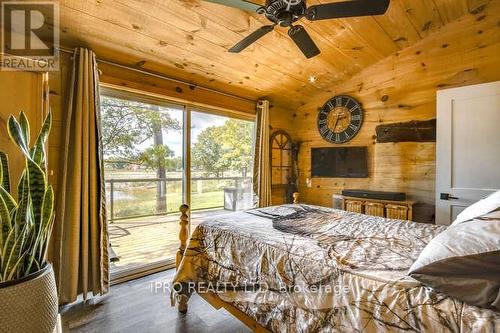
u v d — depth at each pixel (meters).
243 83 3.37
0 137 1.57
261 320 1.37
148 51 2.45
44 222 1.14
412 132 3.17
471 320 0.79
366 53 3.20
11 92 1.64
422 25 2.85
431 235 1.59
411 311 0.89
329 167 3.87
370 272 1.08
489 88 2.48
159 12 2.02
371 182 3.52
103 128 2.78
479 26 2.72
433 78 3.02
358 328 0.99
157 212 3.28
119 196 3.19
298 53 2.90
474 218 1.08
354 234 1.61
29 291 0.95
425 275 0.91
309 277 1.20
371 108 3.51
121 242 3.61
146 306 2.12
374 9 1.46
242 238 1.58
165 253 3.25
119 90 2.58
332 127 3.88
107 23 2.04
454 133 2.68
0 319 0.89
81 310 2.04
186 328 1.83
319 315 1.12
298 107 4.33
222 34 2.38
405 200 2.99
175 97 2.94
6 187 1.22
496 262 0.80
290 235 1.58
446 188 2.72
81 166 2.13
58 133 2.14
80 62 2.13
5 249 1.00
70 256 2.08
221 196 4.12
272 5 1.44
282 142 4.23
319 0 2.19
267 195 3.78
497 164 2.45
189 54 2.61
